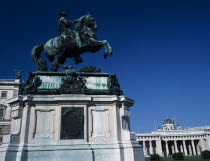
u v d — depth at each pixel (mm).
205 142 81875
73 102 8547
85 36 10461
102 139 8344
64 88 8812
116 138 8383
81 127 8305
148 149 78500
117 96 8945
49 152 7676
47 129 8227
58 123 8242
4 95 47031
